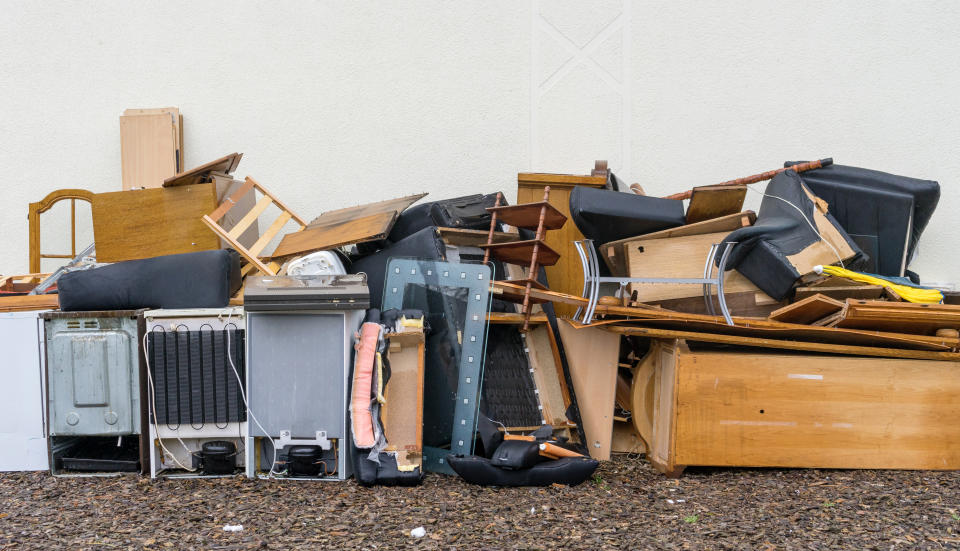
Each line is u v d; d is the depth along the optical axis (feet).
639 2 23.26
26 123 23.84
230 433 15.44
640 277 17.53
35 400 15.97
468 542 11.93
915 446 15.84
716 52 23.16
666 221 17.87
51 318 15.64
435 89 23.53
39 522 13.01
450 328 16.28
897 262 18.66
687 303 17.60
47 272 23.03
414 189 23.52
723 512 13.41
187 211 19.67
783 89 23.02
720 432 15.58
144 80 23.79
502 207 16.96
